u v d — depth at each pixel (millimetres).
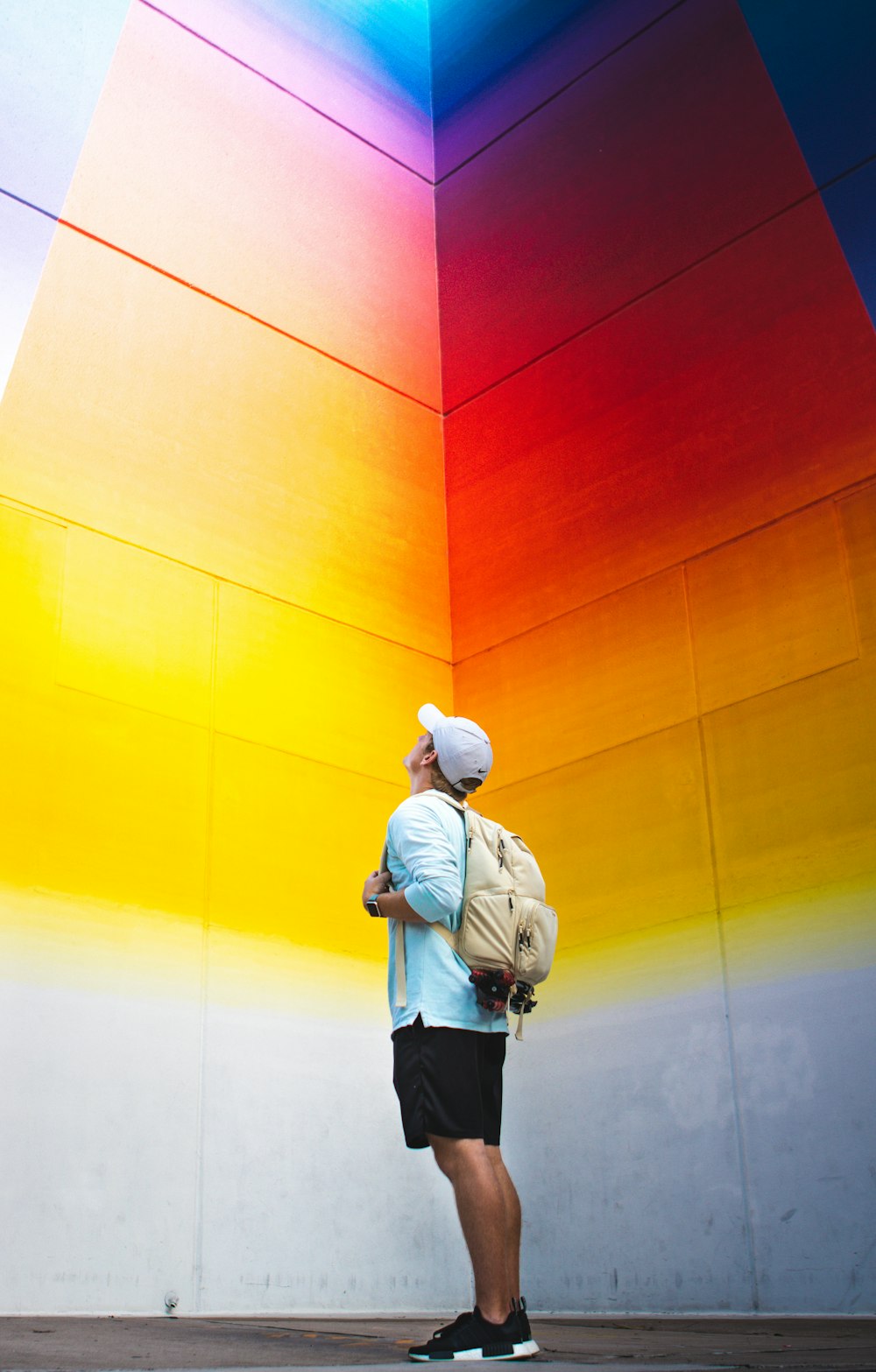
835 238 5430
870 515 4992
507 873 2719
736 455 5543
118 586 5207
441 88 7617
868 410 5117
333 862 5586
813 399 5320
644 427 5973
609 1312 4996
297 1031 5199
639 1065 5156
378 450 6520
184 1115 4742
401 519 6523
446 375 7016
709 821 5188
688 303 5949
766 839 4980
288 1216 4934
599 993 5375
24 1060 4383
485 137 7223
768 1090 4727
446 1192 5512
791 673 5082
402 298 6949
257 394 6020
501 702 6195
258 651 5637
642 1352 2643
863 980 4551
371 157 7055
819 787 4867
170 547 5441
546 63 7047
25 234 5332
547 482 6336
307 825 5547
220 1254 4688
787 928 4824
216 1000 4977
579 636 5949
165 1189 4605
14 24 5555
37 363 5219
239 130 6359
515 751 6047
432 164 7461
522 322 6711
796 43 5832
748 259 5742
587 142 6664
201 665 5398
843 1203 4426
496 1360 2299
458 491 6773
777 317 5555
